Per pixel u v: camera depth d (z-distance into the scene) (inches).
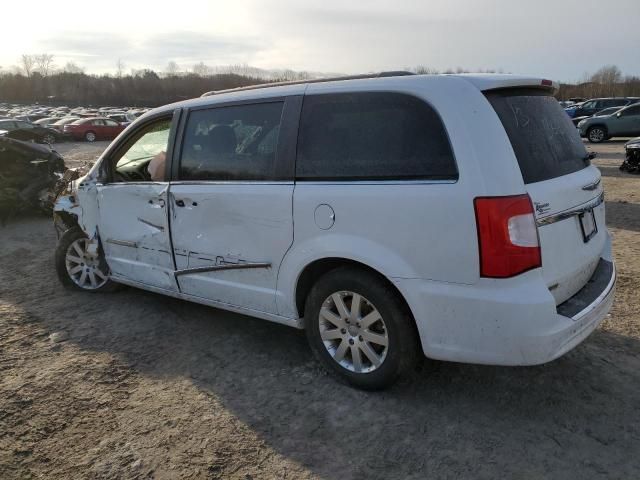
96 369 139.1
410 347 114.3
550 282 105.4
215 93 149.9
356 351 122.3
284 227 126.1
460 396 121.4
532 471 97.2
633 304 169.2
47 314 177.5
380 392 123.5
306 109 125.2
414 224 106.3
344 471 99.3
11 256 257.6
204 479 98.1
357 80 120.5
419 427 110.9
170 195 150.3
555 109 125.0
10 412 119.6
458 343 106.2
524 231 99.6
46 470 101.2
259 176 131.5
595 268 127.3
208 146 143.7
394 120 112.0
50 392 128.0
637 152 472.7
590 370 130.5
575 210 113.3
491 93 109.1
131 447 107.3
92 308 181.8
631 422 110.2
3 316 176.1
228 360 142.7
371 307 118.6
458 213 101.3
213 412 118.7
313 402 121.1
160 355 146.6
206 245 144.5
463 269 102.3
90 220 180.5
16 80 3988.7
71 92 3801.7
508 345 101.2
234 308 144.3
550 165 111.1
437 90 107.7
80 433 112.2
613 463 98.6
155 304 184.2
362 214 112.6
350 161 116.5
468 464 99.6
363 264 117.5
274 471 99.8
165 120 158.6
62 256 196.9
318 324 127.6
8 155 333.7
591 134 876.6
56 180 347.9
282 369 136.7
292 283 128.0
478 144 101.5
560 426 109.7
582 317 106.8
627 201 345.1
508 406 117.1
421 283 107.2
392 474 98.0
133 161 169.8
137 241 164.9
